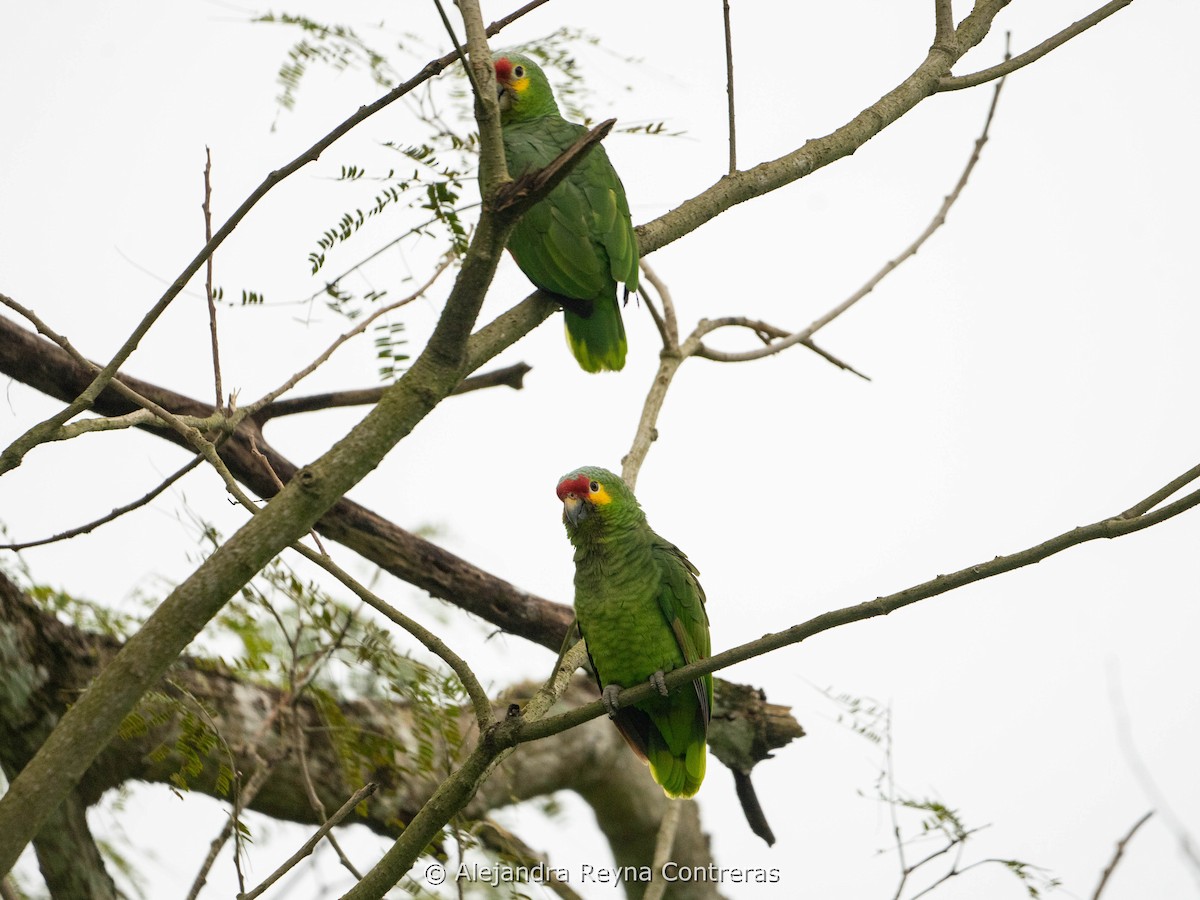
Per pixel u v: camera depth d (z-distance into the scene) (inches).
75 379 428.8
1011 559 257.3
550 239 416.8
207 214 334.6
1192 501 247.6
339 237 362.3
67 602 412.8
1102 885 318.3
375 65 367.6
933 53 406.6
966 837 359.9
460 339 249.3
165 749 404.8
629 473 430.9
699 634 410.9
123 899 405.1
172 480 343.9
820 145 385.1
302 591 408.5
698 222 372.5
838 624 267.3
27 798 226.8
